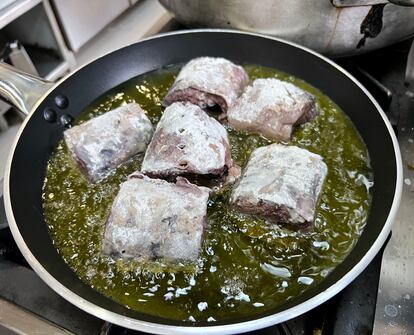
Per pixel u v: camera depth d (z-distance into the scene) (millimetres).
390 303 193
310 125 256
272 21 264
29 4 303
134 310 182
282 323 174
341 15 250
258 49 285
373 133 238
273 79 257
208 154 215
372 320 182
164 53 291
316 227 208
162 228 191
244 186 210
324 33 265
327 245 202
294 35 271
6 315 189
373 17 252
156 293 188
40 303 193
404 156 245
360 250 192
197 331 158
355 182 226
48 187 230
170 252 193
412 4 219
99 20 376
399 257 208
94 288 190
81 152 228
